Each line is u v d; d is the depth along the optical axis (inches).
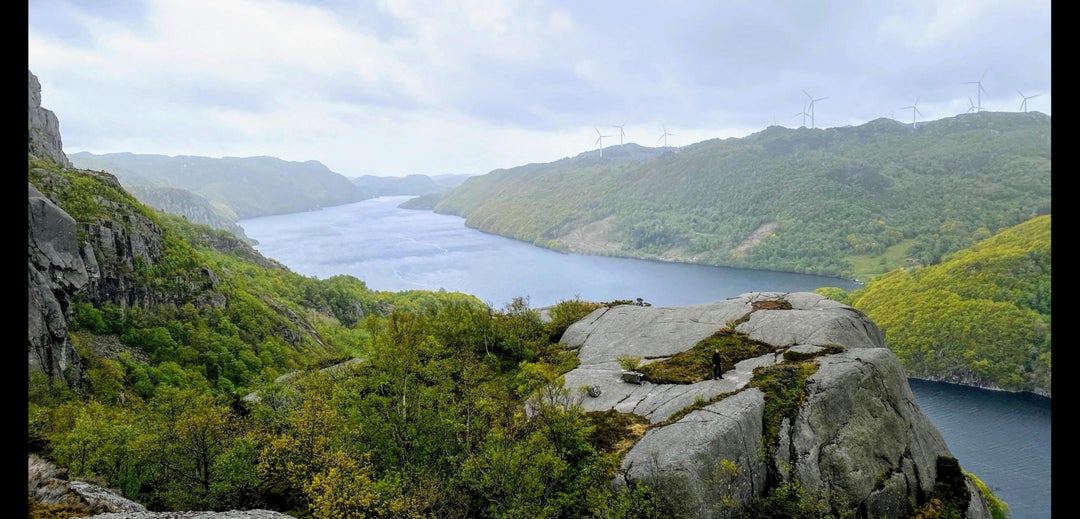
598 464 1257.4
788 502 1229.7
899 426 1414.9
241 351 5068.9
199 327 5137.8
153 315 4891.7
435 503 1259.8
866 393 1419.8
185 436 1451.8
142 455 1448.1
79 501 985.5
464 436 1451.8
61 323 3250.5
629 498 1172.5
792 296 2174.0
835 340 1690.5
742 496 1242.0
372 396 1549.0
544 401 1473.9
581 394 1619.1
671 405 1462.8
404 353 1569.9
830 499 1264.8
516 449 1226.0
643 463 1232.8
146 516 951.6
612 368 1824.6
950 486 1395.2
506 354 2260.1
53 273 3383.4
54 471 1069.1
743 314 2033.7
